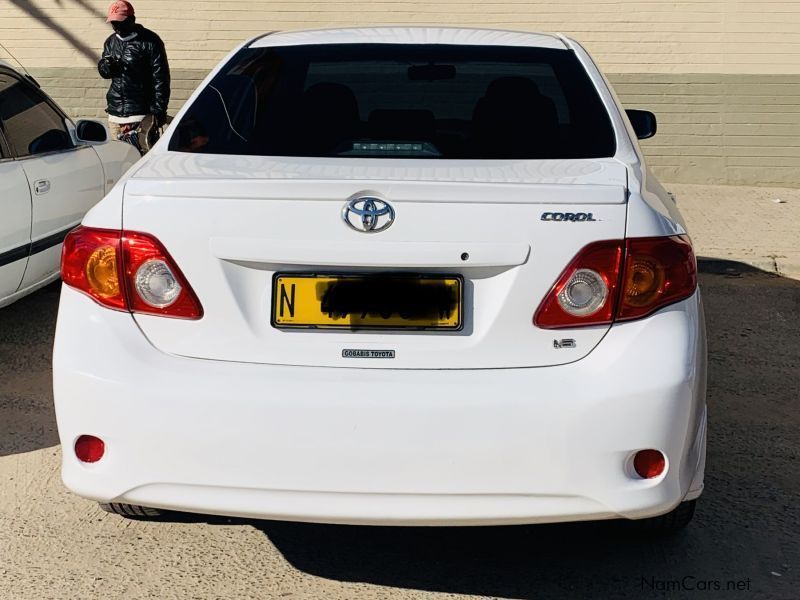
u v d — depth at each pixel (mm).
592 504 2617
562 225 2635
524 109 3400
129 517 3512
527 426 2562
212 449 2605
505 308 2625
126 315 2717
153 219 2689
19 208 5043
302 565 3229
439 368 2629
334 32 4016
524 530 3449
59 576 3139
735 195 9688
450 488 2586
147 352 2682
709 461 4016
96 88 10375
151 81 8586
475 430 2562
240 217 2646
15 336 5477
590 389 2584
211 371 2637
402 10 10117
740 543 3381
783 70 9984
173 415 2607
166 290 2682
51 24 10297
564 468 2584
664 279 2693
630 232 2668
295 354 2646
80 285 2775
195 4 10164
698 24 9961
